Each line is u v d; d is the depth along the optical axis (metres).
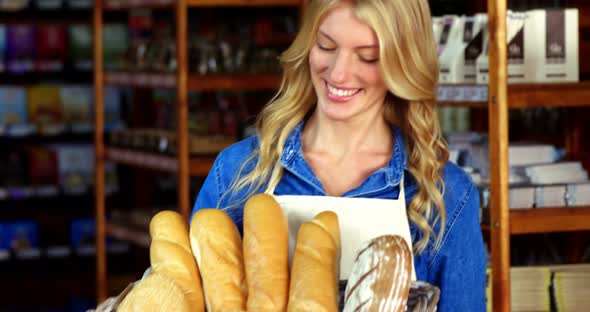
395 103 1.96
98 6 5.19
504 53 3.10
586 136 3.78
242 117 4.79
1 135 6.19
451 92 3.26
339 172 1.93
